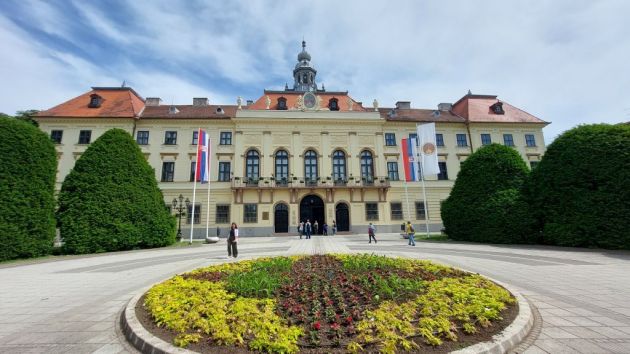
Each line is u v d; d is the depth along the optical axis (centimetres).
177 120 3441
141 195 1981
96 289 833
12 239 1433
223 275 806
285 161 3478
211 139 3472
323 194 3381
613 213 1405
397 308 491
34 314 614
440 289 606
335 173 3503
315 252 1606
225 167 3434
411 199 3525
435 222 3500
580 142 1589
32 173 1564
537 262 1136
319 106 3588
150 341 429
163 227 2045
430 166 2538
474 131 3731
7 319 585
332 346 392
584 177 1526
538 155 3706
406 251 1580
